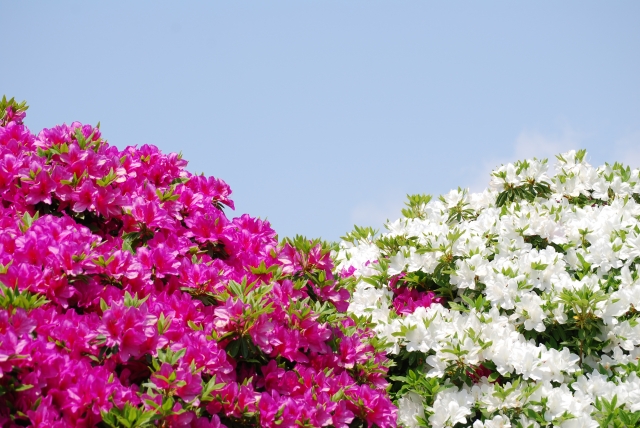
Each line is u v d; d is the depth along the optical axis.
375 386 4.42
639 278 5.17
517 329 5.04
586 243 5.77
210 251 4.59
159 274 4.04
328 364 4.29
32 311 3.35
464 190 7.09
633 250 5.42
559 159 7.42
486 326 4.85
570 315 4.97
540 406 4.45
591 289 4.89
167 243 4.36
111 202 4.35
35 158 4.40
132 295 3.87
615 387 4.46
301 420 3.72
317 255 4.55
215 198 5.31
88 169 4.46
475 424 4.37
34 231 3.80
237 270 4.64
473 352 4.68
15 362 3.06
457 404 4.48
